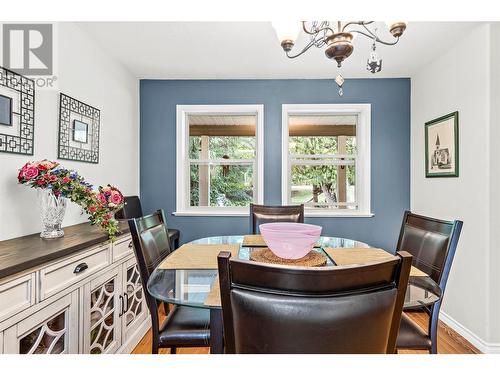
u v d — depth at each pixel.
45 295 1.20
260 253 1.43
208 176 3.34
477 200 2.08
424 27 2.05
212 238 1.97
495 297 1.96
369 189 3.11
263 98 3.14
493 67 1.97
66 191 1.55
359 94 3.11
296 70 2.89
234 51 2.47
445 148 2.46
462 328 2.20
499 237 1.96
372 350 0.68
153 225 1.59
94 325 1.57
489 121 1.98
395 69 2.85
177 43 2.33
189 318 1.39
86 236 1.62
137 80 3.13
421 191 2.87
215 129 3.32
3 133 1.47
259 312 0.66
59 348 1.30
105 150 2.48
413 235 1.56
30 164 1.48
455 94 2.33
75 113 2.04
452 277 2.32
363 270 0.64
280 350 0.66
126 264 1.93
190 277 1.21
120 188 2.76
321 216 3.12
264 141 3.15
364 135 3.14
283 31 1.40
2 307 1.01
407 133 3.09
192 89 3.17
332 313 0.64
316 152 3.28
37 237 1.57
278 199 3.15
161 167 3.20
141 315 2.16
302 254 1.28
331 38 1.34
